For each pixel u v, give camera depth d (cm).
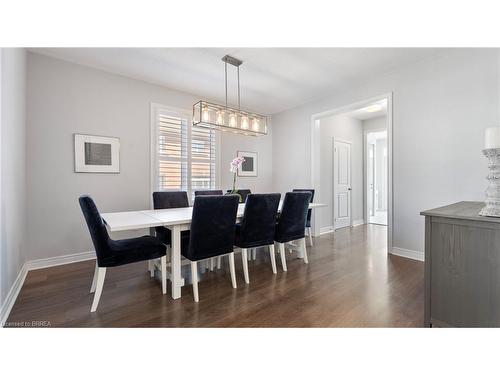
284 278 240
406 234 306
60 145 281
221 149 439
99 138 307
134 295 202
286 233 265
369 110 491
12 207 199
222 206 204
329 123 489
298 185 466
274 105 460
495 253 123
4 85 180
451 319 138
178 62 293
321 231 460
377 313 173
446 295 139
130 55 276
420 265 275
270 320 166
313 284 225
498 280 123
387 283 226
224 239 211
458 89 261
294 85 364
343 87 371
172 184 375
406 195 304
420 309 178
